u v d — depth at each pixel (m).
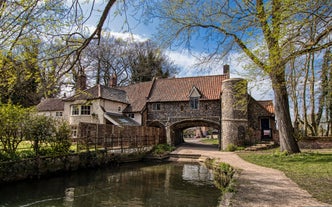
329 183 8.62
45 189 11.92
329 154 16.23
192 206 9.32
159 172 17.42
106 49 37.12
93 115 27.72
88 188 12.34
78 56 4.80
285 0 5.34
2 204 9.52
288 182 9.08
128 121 29.20
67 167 15.77
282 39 6.43
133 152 23.45
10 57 4.60
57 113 33.84
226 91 27.28
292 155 16.19
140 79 46.53
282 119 17.23
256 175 10.65
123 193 11.37
